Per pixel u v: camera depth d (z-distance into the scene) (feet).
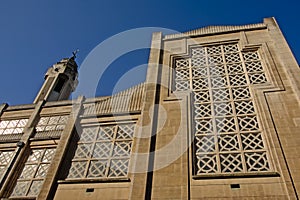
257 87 41.09
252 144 35.37
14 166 43.93
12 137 50.49
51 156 45.16
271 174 30.78
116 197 33.81
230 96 41.75
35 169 43.65
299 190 28.73
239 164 33.60
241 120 38.29
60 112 54.13
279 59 44.34
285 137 33.94
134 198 31.53
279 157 32.04
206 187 31.45
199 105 41.86
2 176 42.73
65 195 35.76
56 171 38.50
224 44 51.75
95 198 34.40
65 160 40.50
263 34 50.83
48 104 56.80
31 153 46.96
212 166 34.30
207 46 52.19
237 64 46.96
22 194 40.63
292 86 39.32
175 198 30.91
